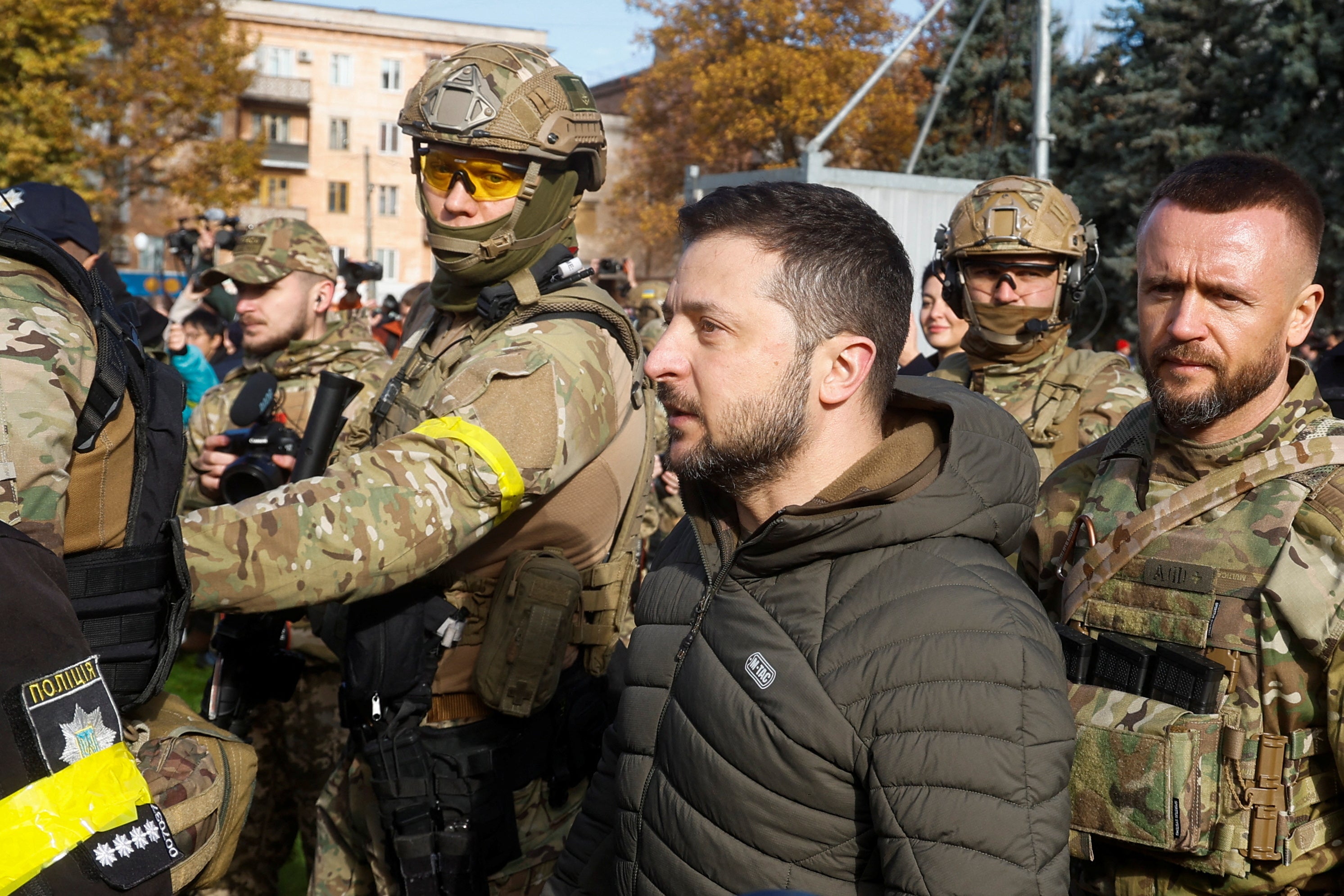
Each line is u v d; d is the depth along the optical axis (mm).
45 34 24500
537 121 2219
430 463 1980
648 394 2488
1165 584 1781
